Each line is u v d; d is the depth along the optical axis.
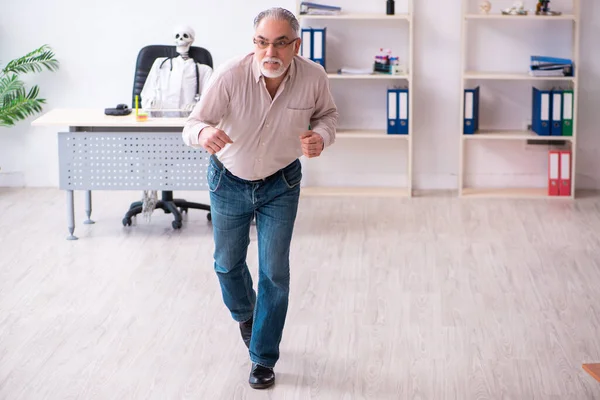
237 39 7.44
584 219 6.70
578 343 4.50
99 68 7.50
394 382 4.11
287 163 3.81
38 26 7.43
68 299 5.10
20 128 7.61
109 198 7.32
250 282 4.21
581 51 7.30
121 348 4.45
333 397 3.97
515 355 4.37
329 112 3.90
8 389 4.02
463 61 7.14
